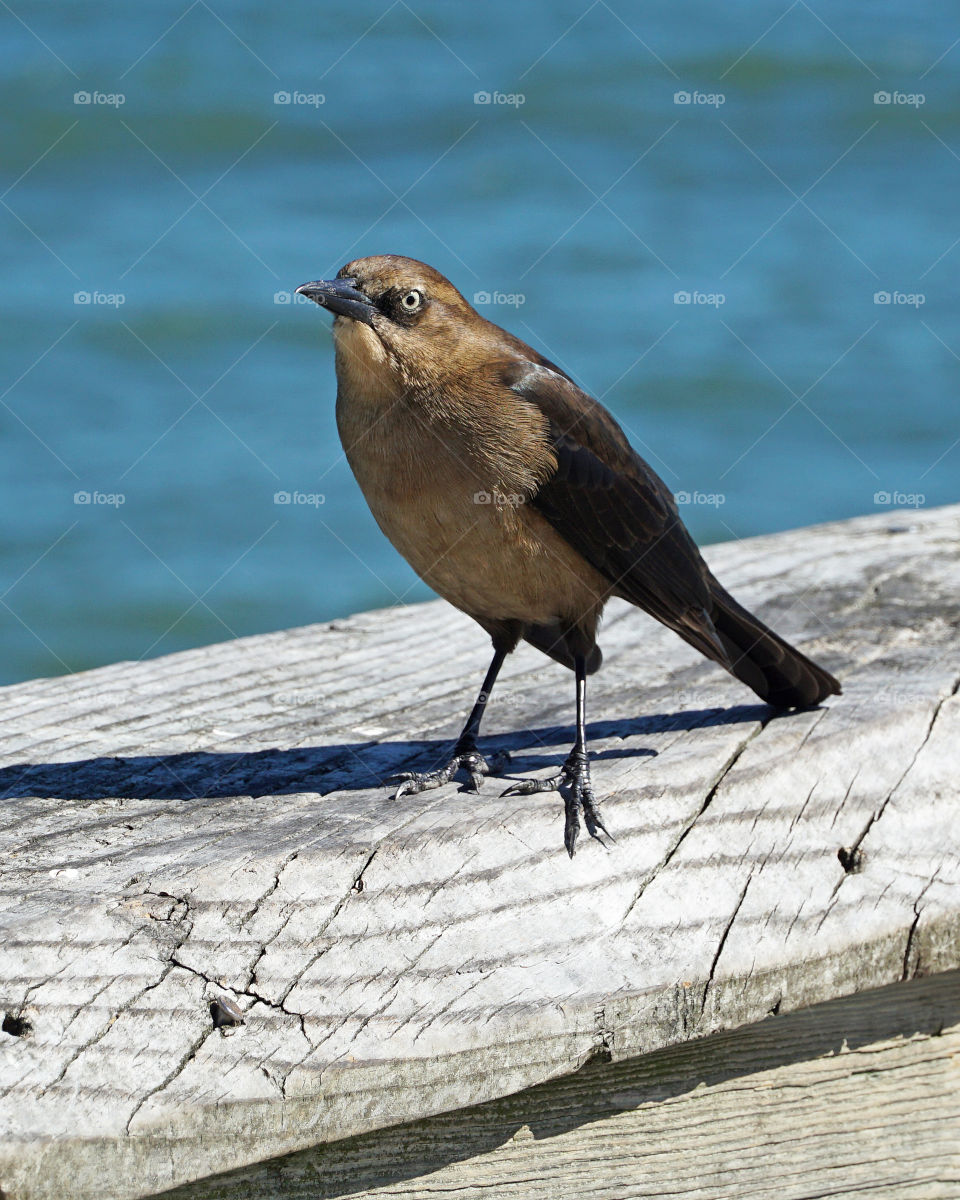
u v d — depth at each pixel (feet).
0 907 13.60
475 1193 14.64
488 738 21.04
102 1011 12.97
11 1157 11.98
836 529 32.96
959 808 17.69
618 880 15.75
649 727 20.34
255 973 13.75
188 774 18.86
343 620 28.27
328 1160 13.96
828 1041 16.08
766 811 16.72
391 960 14.26
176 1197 13.29
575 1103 14.97
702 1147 15.69
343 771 19.08
